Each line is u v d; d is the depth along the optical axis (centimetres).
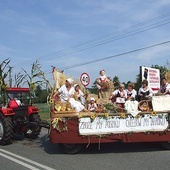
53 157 966
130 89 1226
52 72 1173
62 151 1014
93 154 998
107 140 992
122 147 1105
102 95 1335
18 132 1354
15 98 1396
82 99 1187
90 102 1152
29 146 1194
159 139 1013
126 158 930
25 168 829
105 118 991
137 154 987
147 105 1038
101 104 1096
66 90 1102
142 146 1117
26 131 1393
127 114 998
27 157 975
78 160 913
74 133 983
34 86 1414
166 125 1016
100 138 988
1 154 1032
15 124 1322
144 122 1007
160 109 1020
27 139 1373
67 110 1012
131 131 997
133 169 798
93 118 982
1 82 1341
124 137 997
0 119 1239
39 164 870
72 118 983
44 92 1516
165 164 848
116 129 995
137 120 1004
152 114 1009
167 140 1018
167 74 1230
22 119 1337
